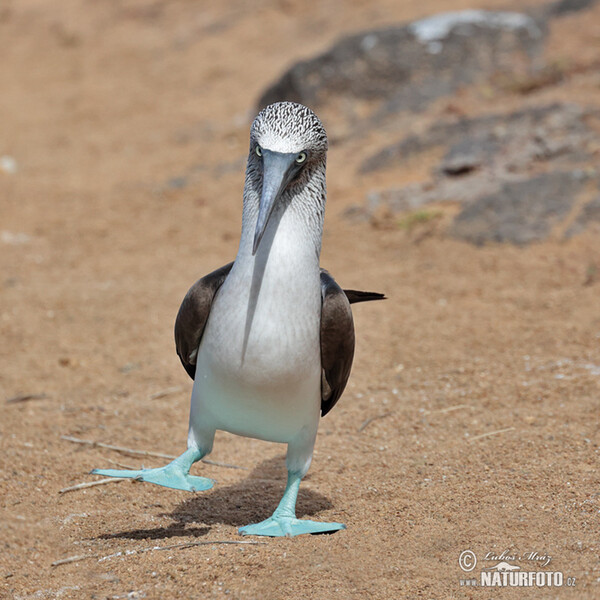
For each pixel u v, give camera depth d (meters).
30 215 21.80
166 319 15.53
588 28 25.55
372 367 13.34
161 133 27.80
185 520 9.06
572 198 18.09
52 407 12.12
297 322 7.64
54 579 7.86
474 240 17.89
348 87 25.08
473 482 9.55
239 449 11.10
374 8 33.50
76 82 34.34
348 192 21.05
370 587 7.47
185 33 37.56
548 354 13.13
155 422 11.73
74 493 9.70
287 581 7.56
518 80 23.52
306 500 9.44
